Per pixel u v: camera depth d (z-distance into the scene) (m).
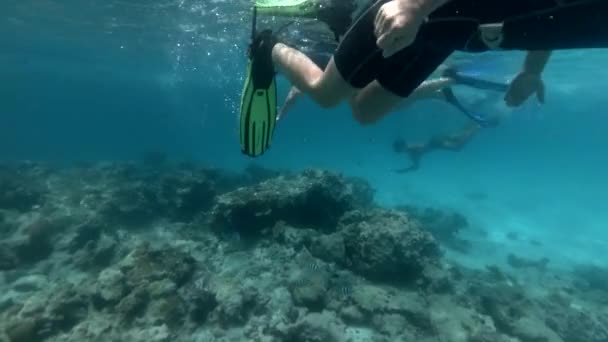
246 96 2.57
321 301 8.80
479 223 22.19
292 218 11.96
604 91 37.25
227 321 7.92
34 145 47.00
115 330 7.07
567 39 1.59
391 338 8.18
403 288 9.88
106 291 7.76
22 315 7.23
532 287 13.15
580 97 42.00
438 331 8.61
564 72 28.56
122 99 126.25
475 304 10.19
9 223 12.59
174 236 13.16
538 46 1.67
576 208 29.81
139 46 32.69
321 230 12.16
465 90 26.64
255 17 2.57
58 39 32.81
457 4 1.76
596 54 23.12
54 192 15.71
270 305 8.65
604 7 1.47
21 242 11.09
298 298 8.84
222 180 17.91
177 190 15.44
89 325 7.10
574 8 1.52
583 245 19.88
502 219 23.88
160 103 138.88
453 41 1.87
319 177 12.94
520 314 9.91
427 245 11.55
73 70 56.84
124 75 58.03
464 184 37.53
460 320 8.98
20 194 14.58
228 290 8.41
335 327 8.08
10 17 26.02
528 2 1.62
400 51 1.95
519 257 15.98
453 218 19.41
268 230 11.86
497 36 1.71
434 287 10.17
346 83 2.07
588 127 88.81
